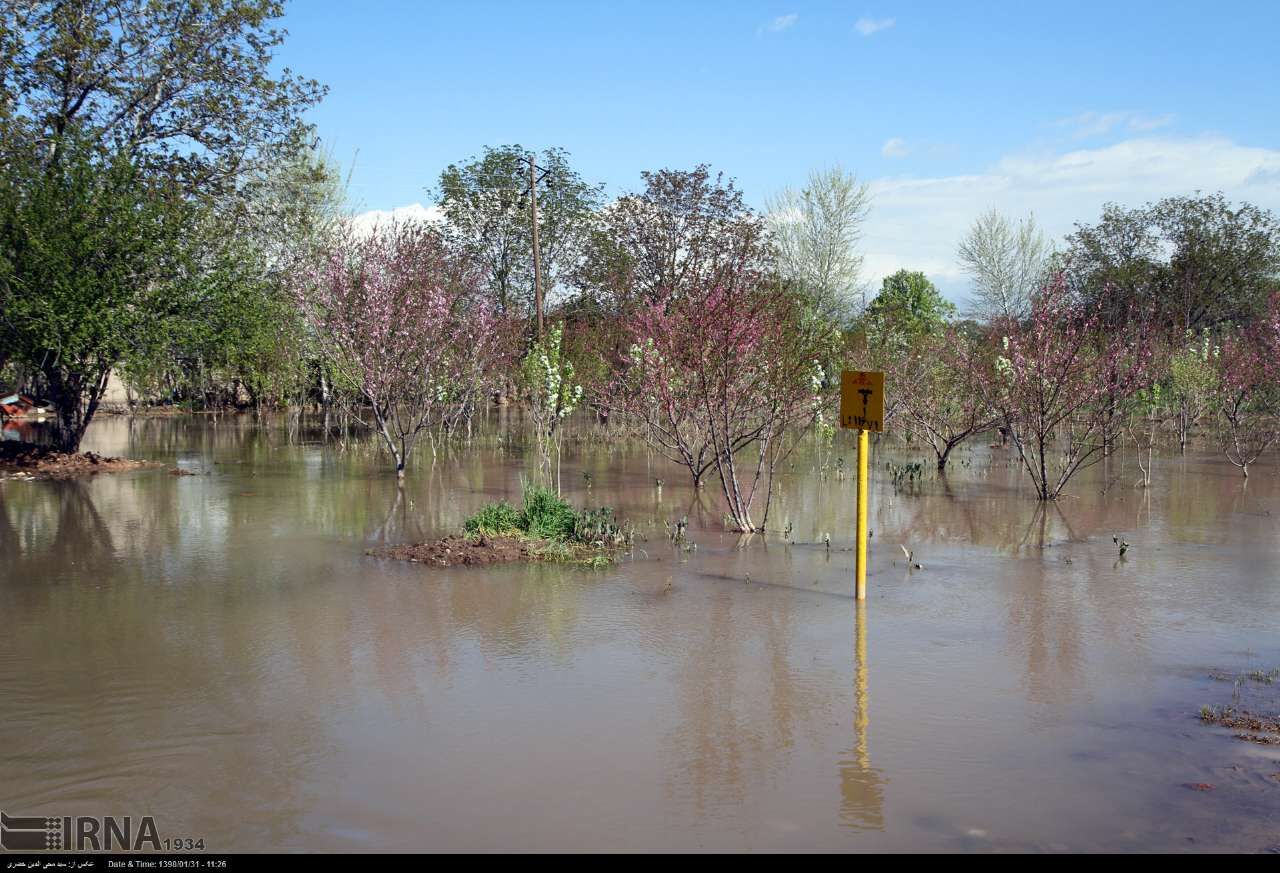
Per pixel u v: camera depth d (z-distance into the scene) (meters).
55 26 19.53
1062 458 19.39
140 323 18.16
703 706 5.66
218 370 26.28
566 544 10.30
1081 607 7.92
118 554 10.05
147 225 17.78
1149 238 36.75
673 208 30.47
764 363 11.98
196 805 4.45
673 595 8.28
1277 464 18.31
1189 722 5.44
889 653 6.68
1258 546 10.45
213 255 19.91
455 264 21.78
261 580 8.84
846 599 8.16
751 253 24.31
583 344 22.80
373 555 9.91
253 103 22.36
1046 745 5.11
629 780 4.68
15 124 18.77
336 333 16.95
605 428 24.42
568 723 5.40
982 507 13.23
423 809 4.39
